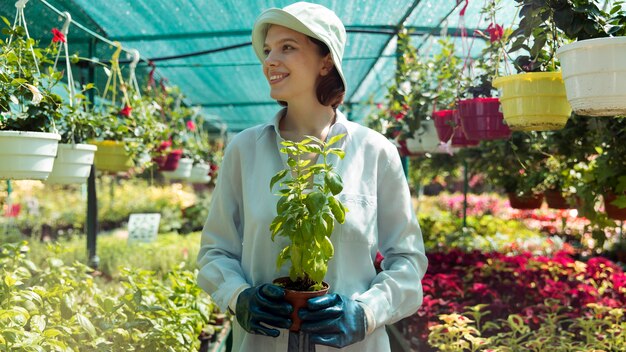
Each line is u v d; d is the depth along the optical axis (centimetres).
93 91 481
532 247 682
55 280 271
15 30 257
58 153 274
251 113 1084
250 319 144
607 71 150
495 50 276
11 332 176
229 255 177
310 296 143
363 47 537
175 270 350
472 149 543
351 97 865
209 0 388
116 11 418
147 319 242
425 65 420
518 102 204
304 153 167
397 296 158
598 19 179
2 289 214
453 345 272
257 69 638
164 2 395
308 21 157
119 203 1184
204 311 317
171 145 550
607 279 406
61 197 1237
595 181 317
